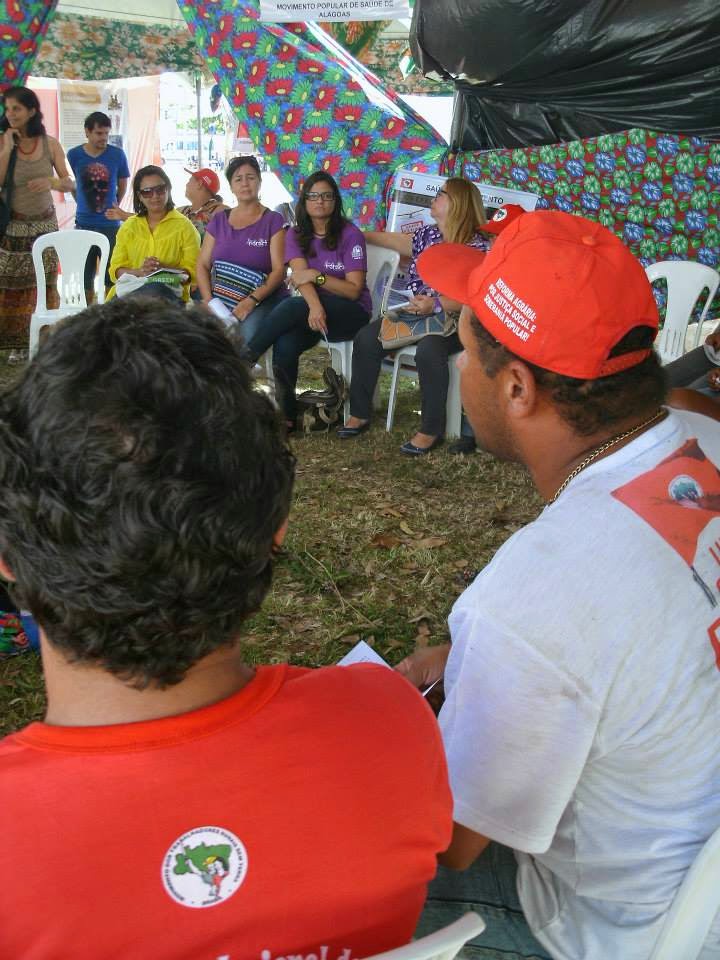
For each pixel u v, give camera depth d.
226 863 0.70
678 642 1.05
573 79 6.29
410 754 0.79
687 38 5.82
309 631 3.18
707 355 3.45
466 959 1.28
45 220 6.97
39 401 0.66
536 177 6.90
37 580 0.68
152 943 0.68
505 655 1.06
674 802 1.12
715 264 6.93
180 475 0.66
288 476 0.76
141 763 0.70
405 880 0.78
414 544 3.91
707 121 6.36
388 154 7.62
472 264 1.40
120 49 12.07
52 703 0.76
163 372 0.66
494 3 5.78
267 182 15.16
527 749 1.08
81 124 12.08
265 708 0.75
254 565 0.73
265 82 7.73
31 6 7.20
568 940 1.21
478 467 4.92
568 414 1.19
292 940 0.73
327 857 0.73
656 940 1.11
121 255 6.50
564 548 1.08
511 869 1.40
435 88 12.95
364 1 5.70
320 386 6.62
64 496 0.65
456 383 5.31
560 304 1.15
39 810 0.68
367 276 6.08
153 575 0.67
